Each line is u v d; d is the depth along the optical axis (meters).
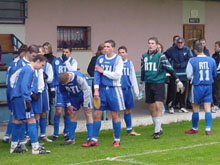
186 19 48.75
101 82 22.67
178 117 30.98
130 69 25.38
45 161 20.00
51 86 25.84
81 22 42.53
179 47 31.30
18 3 38.81
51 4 40.81
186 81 31.52
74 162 19.70
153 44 24.47
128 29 45.12
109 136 26.31
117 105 22.59
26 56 22.30
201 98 25.91
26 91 20.80
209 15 50.34
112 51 22.39
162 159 19.91
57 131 25.38
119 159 20.06
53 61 25.73
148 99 25.16
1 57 33.94
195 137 25.27
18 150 22.09
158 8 46.88
